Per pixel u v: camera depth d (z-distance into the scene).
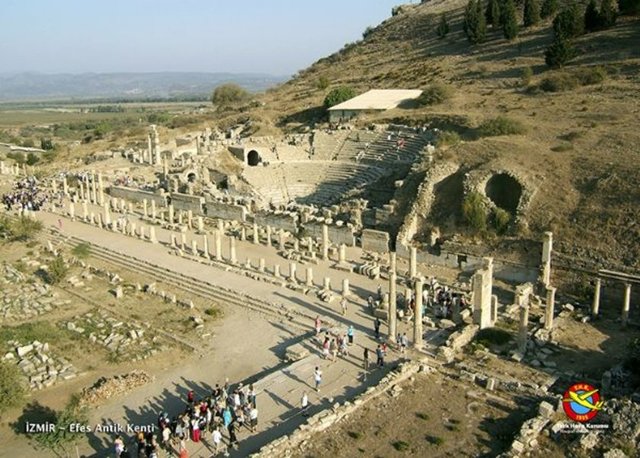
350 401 32.53
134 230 67.56
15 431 31.75
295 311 45.53
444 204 58.06
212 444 29.66
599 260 46.47
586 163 54.81
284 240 64.12
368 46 176.38
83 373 37.44
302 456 28.39
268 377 35.69
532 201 52.84
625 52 94.50
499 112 83.19
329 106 112.81
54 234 69.31
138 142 122.88
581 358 36.72
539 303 44.88
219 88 169.12
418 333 38.47
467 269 53.03
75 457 29.22
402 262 55.75
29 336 41.53
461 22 156.88
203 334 42.44
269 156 94.44
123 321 45.03
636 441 27.55
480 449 28.62
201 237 66.62
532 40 119.00
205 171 88.56
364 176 79.25
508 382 33.53
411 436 29.83
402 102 103.50
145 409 33.41
